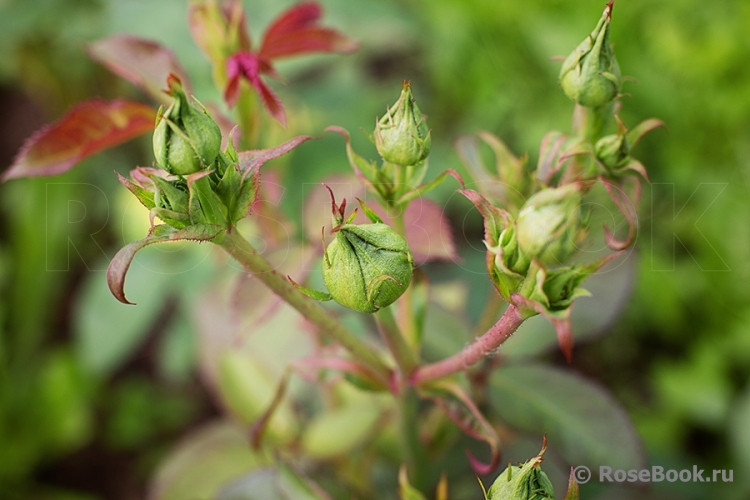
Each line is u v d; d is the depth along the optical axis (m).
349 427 0.33
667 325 0.52
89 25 0.54
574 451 0.29
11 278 0.59
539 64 0.56
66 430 0.55
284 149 0.24
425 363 0.30
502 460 0.32
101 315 0.49
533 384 0.30
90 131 0.29
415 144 0.24
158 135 0.23
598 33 0.25
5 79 0.66
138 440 0.57
